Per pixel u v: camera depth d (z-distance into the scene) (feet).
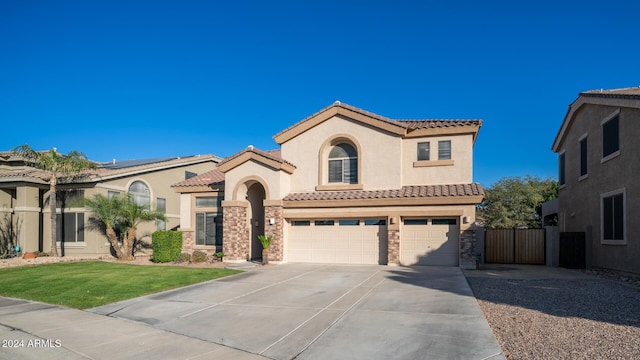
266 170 74.28
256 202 81.87
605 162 61.72
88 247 88.07
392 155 71.92
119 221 84.17
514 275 57.36
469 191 65.36
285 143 78.13
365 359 24.45
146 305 40.45
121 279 55.06
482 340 26.73
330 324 32.09
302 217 73.15
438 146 72.23
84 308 39.50
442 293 42.37
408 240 68.64
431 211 66.59
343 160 75.82
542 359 23.03
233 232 74.95
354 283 50.24
